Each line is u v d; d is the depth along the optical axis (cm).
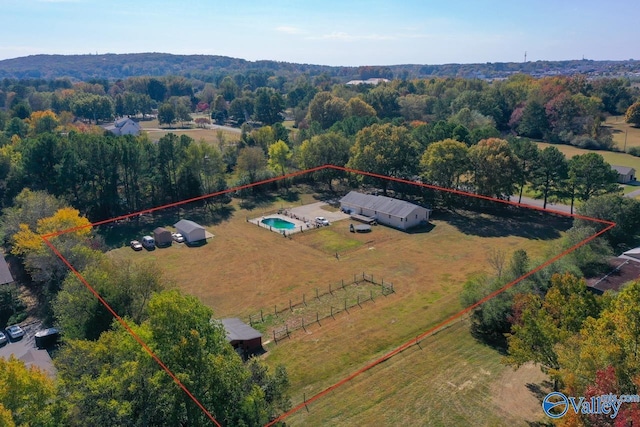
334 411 3219
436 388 3406
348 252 6225
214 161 8525
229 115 19562
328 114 14250
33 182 7538
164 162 8156
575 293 3294
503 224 7088
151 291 3966
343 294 5028
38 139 7506
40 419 2331
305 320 4500
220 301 4934
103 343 2855
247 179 9050
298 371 3694
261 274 5600
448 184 7831
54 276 4819
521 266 4184
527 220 7212
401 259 5934
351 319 4488
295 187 9506
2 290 4781
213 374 2461
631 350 2394
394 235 6819
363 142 8594
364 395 3375
